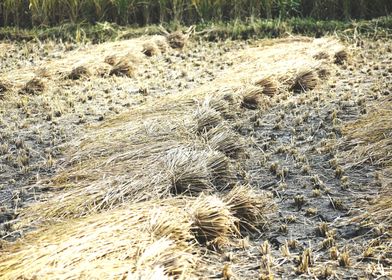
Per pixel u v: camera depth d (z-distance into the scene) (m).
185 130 5.26
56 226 3.93
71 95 6.72
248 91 6.29
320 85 6.79
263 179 4.80
